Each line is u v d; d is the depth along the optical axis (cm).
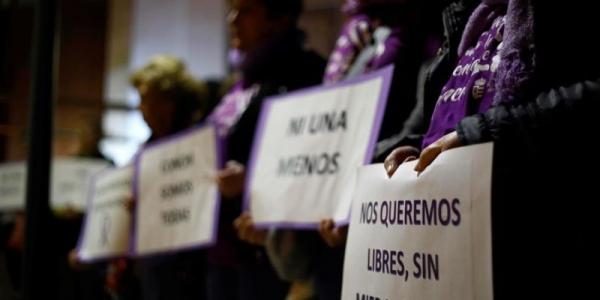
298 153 238
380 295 146
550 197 128
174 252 341
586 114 123
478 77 147
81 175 464
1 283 416
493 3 152
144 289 360
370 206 155
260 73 310
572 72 131
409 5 234
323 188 225
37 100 350
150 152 349
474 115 136
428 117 175
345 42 267
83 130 507
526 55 134
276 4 306
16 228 435
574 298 125
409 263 139
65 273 436
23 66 531
